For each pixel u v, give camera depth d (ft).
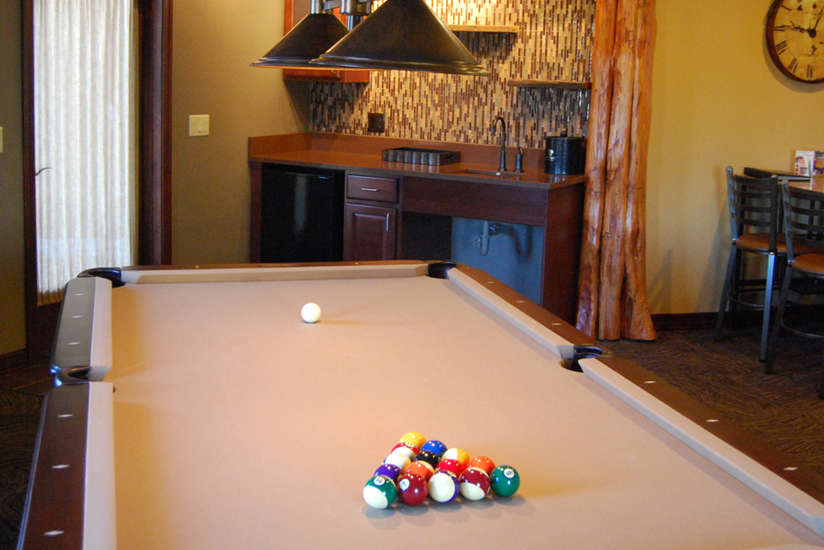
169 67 14.05
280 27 16.89
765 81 16.14
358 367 6.16
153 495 4.10
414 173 14.83
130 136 13.97
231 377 5.85
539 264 15.92
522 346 6.78
